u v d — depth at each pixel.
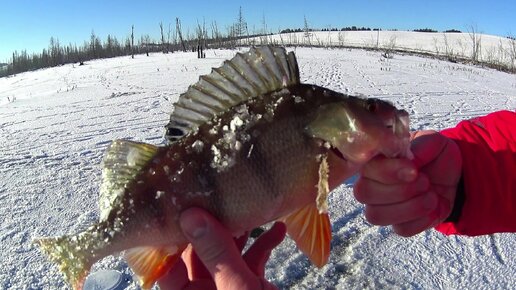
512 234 0.59
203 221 0.23
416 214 0.23
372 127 0.23
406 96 1.83
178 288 0.27
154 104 1.59
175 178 0.25
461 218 0.25
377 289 0.48
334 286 0.49
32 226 0.61
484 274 0.51
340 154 0.24
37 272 0.51
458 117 1.38
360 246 0.56
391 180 0.22
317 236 0.25
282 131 0.25
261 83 0.26
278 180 0.24
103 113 1.45
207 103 0.26
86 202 0.68
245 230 0.25
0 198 0.70
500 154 0.24
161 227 0.25
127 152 0.26
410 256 0.54
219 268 0.23
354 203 0.68
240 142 0.24
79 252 0.26
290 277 0.50
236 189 0.24
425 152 0.24
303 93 0.25
